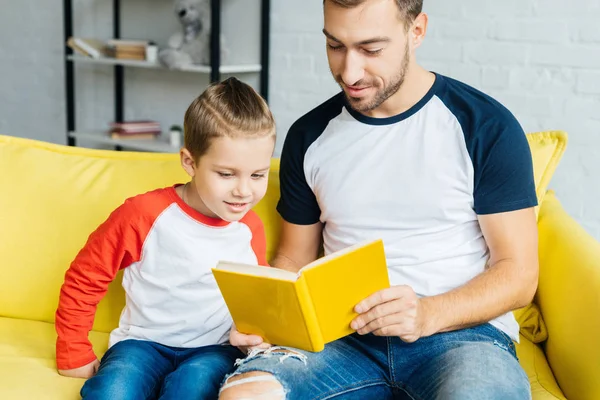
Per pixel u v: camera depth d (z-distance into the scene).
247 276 1.18
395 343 1.38
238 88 1.39
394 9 1.39
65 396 1.36
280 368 1.26
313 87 3.39
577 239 1.57
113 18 4.20
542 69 2.78
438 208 1.45
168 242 1.44
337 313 1.23
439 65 3.02
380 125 1.50
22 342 1.58
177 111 4.00
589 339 1.34
